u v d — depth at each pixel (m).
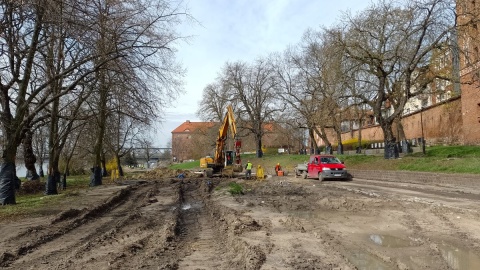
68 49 18.64
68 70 17.25
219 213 13.95
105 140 43.12
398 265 7.19
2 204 17.44
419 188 19.67
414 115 52.25
